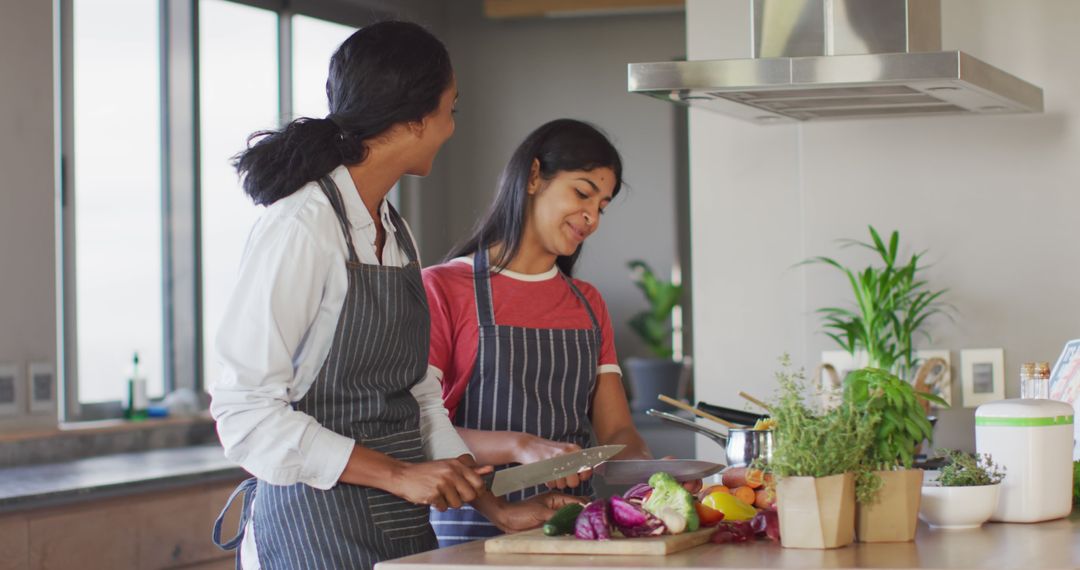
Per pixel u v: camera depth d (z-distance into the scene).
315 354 1.83
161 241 4.52
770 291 3.10
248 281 1.75
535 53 5.78
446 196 5.86
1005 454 1.87
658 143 5.67
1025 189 2.94
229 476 3.62
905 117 2.95
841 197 3.05
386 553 1.83
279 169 1.80
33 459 3.68
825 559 1.53
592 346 2.37
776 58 2.33
